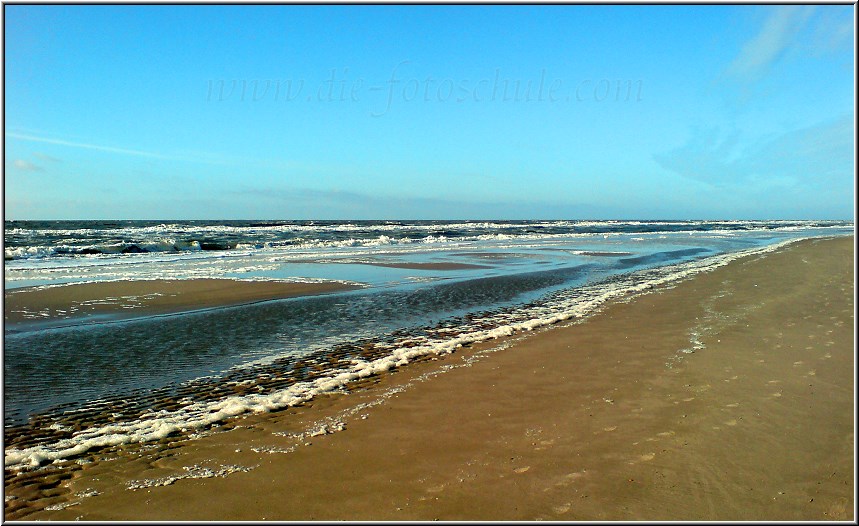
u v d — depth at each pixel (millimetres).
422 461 4641
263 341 9609
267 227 65875
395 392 6566
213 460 4777
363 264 23391
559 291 15641
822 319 9617
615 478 4227
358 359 8375
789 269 18250
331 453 4859
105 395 6754
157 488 4281
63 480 4441
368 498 4055
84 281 16891
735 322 9727
